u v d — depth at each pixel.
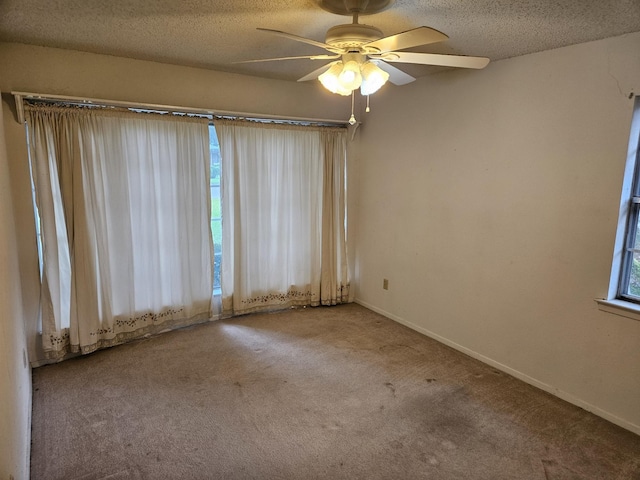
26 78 2.88
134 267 3.45
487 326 3.22
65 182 3.00
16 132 2.87
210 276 3.85
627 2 1.90
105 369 3.05
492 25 2.26
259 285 4.13
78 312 3.13
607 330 2.50
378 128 4.12
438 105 3.45
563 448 2.27
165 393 2.75
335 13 2.13
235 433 2.35
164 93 3.38
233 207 3.84
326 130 4.19
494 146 3.04
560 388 2.77
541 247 2.81
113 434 2.32
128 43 2.80
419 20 2.21
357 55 1.92
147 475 2.03
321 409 2.60
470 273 3.32
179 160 3.49
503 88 2.95
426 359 3.30
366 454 2.20
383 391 2.82
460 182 3.33
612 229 2.44
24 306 2.97
